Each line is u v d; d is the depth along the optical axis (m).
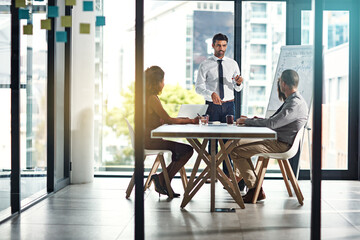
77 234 3.79
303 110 4.90
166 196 5.38
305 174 6.60
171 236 3.74
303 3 6.70
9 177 4.34
